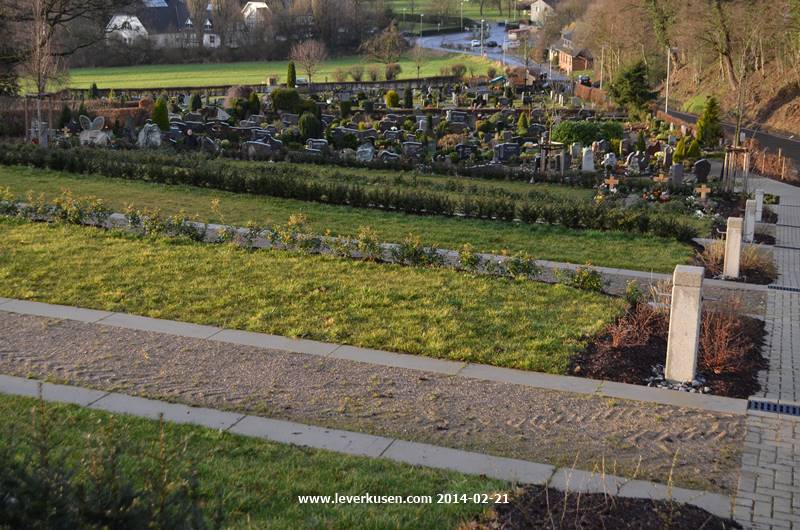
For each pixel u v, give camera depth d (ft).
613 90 188.96
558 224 72.28
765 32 192.95
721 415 31.24
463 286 48.06
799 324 45.19
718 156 130.52
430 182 94.94
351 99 215.51
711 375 35.73
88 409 29.32
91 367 33.96
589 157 114.62
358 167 109.50
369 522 21.79
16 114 137.59
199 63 362.74
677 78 258.78
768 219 85.61
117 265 50.26
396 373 34.42
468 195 82.43
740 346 39.65
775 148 158.92
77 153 93.66
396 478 24.68
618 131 151.02
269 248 56.03
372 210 75.36
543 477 25.17
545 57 378.32
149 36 367.66
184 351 36.35
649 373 35.76
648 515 22.74
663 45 237.45
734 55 210.38
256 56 372.99
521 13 605.31
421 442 27.68
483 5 628.69
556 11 414.82
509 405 31.32
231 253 54.19
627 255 61.57
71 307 42.45
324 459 25.93
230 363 35.01
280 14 385.91
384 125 156.97
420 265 53.11
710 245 63.93
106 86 272.10
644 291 50.65
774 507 24.12
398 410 30.42
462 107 212.02
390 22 407.64
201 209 72.23
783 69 201.16
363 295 45.32
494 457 26.66
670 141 143.64
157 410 29.60
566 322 41.75
